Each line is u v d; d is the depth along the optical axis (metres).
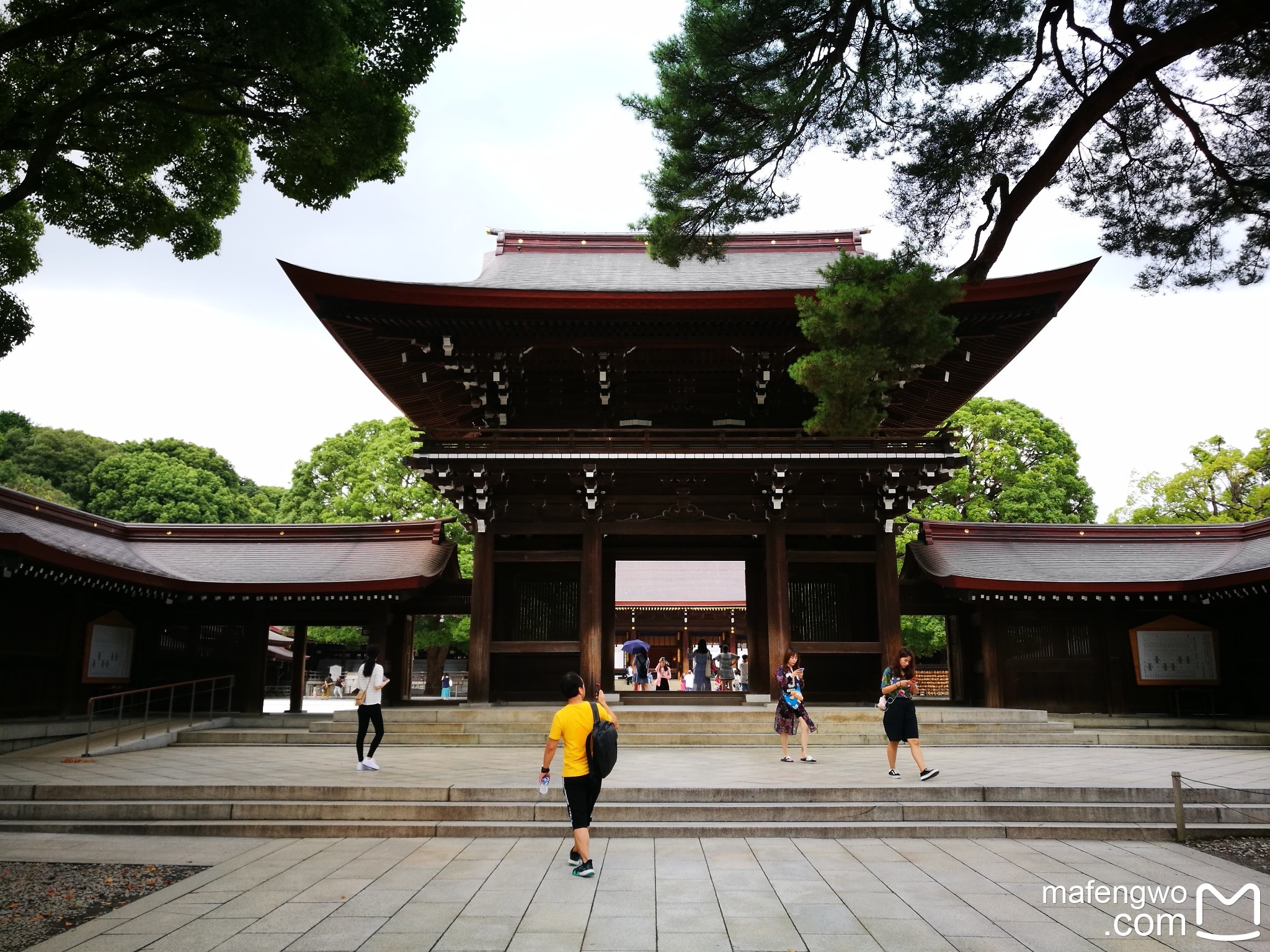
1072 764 15.21
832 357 10.44
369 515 40.84
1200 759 16.22
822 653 21.66
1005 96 11.21
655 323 21.09
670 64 11.28
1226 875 9.00
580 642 21.09
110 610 22.89
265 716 22.61
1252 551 24.55
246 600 23.92
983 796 11.89
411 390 25.22
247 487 83.31
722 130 11.45
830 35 10.84
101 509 61.66
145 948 6.74
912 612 25.86
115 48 9.95
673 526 21.80
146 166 12.22
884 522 21.66
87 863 9.56
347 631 43.38
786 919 7.44
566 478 22.03
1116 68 9.85
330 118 10.84
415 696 44.28
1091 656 23.66
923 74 11.03
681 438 22.06
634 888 8.41
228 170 13.09
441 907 7.78
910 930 7.16
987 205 10.53
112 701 22.73
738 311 20.48
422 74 11.23
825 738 18.59
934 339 10.38
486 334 21.55
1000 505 43.41
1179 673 23.45
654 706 21.28
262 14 8.98
